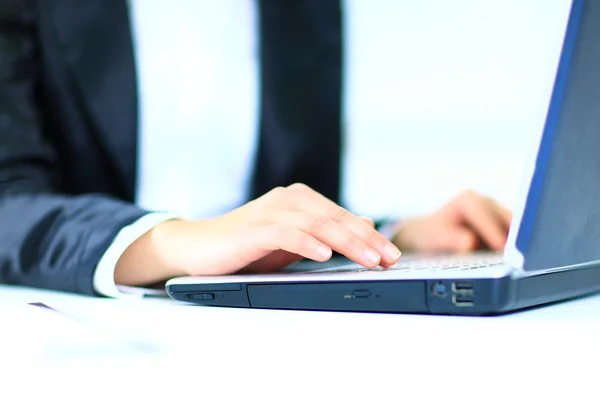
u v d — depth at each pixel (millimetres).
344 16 1707
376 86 1960
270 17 1644
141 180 1667
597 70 495
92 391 326
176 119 1707
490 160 2006
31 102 1395
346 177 1815
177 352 406
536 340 438
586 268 659
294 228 688
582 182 520
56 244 833
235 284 648
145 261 778
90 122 1520
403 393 326
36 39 1463
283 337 459
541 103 484
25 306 571
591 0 473
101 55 1507
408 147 1973
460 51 2029
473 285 542
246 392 327
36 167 1304
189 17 1695
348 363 380
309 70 1662
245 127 1717
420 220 1371
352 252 660
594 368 362
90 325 481
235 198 1707
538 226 500
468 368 366
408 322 526
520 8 2289
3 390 329
